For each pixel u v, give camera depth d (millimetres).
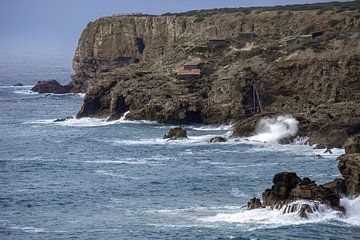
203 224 191125
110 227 192500
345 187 196875
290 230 182125
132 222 196625
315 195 192250
